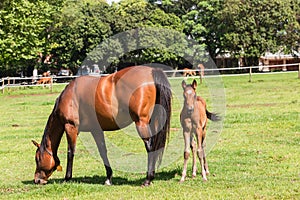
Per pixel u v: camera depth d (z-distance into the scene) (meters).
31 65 52.00
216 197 8.27
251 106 22.89
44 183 10.03
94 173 11.06
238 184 9.16
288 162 11.29
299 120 17.61
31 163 12.62
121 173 10.95
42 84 39.31
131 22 52.22
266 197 8.20
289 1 57.75
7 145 15.41
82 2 57.44
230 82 36.28
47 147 9.95
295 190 8.59
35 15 41.50
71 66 52.91
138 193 8.73
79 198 8.52
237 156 12.26
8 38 38.75
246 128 16.55
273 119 18.14
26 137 16.91
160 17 52.53
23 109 26.16
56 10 47.31
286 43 57.00
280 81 35.28
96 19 51.19
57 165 10.05
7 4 39.19
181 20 58.50
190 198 8.26
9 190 9.64
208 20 57.78
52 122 9.91
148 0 61.94
